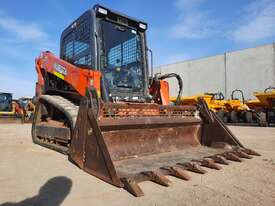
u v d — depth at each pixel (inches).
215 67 1067.9
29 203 104.2
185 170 151.3
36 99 260.1
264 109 540.4
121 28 219.1
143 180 127.9
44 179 135.0
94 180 132.6
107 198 109.2
